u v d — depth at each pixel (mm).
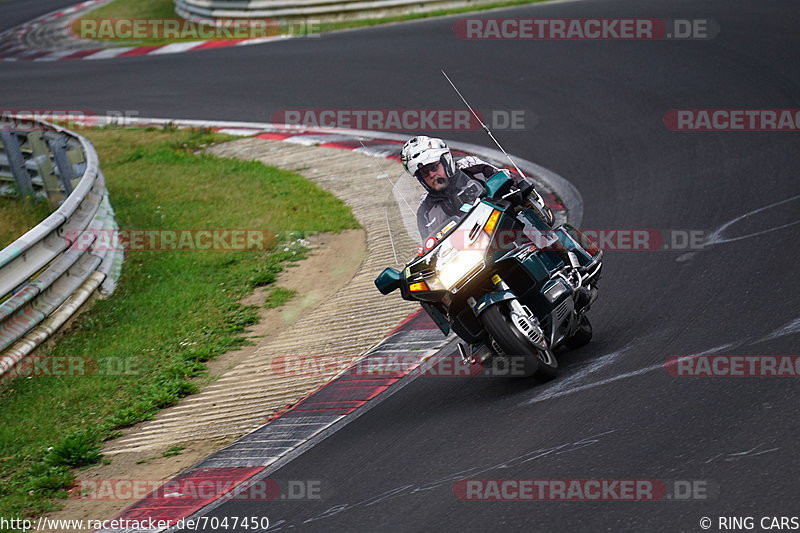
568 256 24578
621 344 24516
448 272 22250
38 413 28766
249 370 29844
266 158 57188
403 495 19297
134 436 26734
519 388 23328
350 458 22047
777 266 26766
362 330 30922
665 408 19734
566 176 43656
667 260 30172
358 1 87625
